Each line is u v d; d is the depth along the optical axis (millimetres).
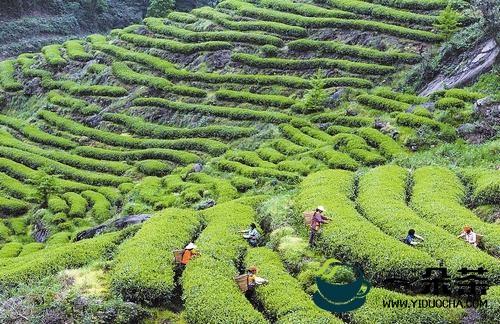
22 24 84625
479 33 48750
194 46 60844
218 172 41844
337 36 57781
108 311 18906
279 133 46594
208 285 20078
